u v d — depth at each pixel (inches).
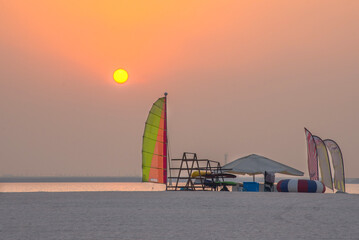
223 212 1344.7
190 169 3476.9
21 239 806.5
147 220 1116.5
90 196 2226.9
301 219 1151.6
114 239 809.5
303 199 2038.6
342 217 1206.3
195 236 848.3
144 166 3860.7
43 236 842.2
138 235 859.4
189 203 1728.6
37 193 2564.0
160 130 3818.9
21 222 1064.2
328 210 1432.1
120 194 2459.4
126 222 1072.8
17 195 2319.1
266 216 1228.5
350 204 1721.2
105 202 1771.7
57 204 1649.9
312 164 3639.3
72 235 855.7
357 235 861.2
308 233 888.3
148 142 3858.3
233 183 3538.4
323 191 3161.9
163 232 901.8
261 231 918.4
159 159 3796.8
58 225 1008.2
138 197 2149.4
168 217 1191.6
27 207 1507.1
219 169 3508.9
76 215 1235.2
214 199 1996.8
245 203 1738.4
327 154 3654.0
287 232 902.4
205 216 1222.3
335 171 3668.8
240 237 835.4
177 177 3489.2
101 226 994.1
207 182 3508.9
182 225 1018.7
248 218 1174.3
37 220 1107.9
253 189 3531.0
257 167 3609.7
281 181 3223.4
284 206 1593.3
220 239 810.8
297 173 3639.3
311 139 3644.2
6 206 1547.7
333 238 821.9
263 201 1866.4
